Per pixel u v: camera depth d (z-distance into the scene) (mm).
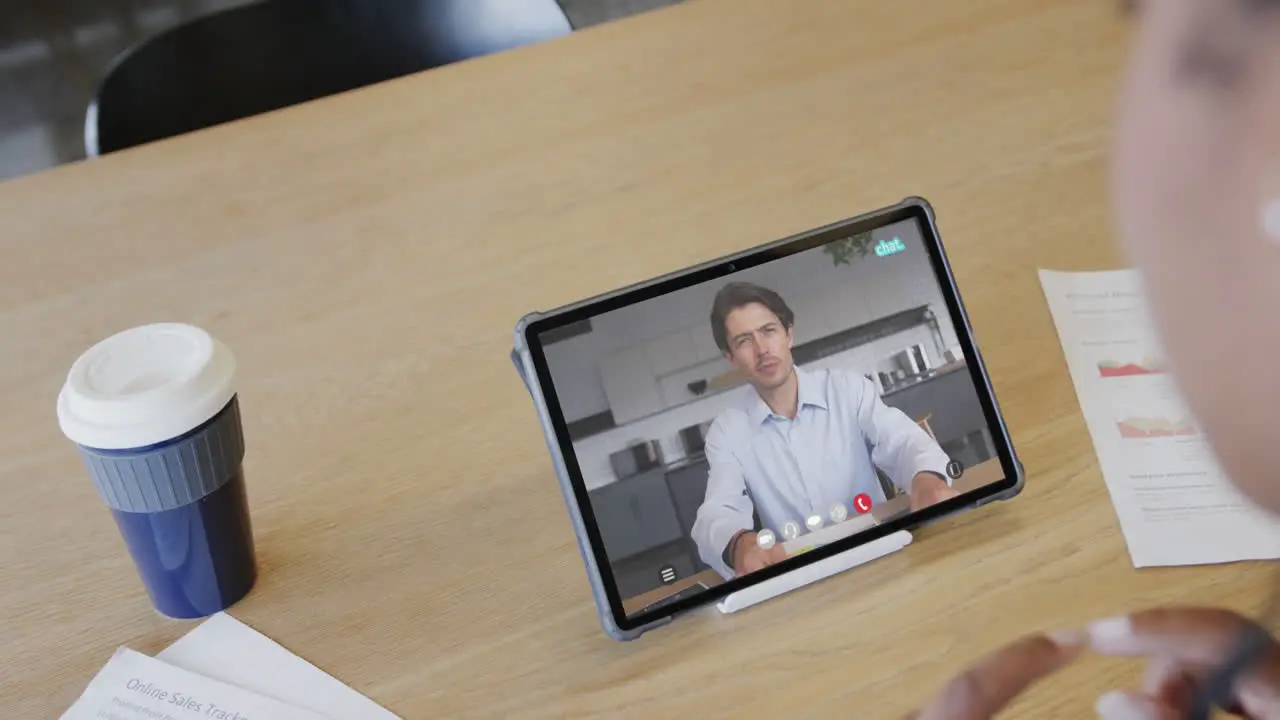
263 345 917
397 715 661
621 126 1127
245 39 1331
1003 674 480
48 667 692
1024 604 696
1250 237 128
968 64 1180
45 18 2949
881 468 725
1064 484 769
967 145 1078
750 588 697
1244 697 374
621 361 697
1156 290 138
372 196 1061
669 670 676
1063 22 1226
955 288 754
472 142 1118
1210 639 388
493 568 744
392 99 1179
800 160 1075
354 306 949
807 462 715
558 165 1086
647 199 1043
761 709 651
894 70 1178
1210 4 132
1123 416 813
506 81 1192
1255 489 137
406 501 792
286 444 835
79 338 930
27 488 808
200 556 693
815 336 729
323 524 778
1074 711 625
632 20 1276
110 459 639
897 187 1035
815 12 1269
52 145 2643
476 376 882
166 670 685
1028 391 836
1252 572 705
